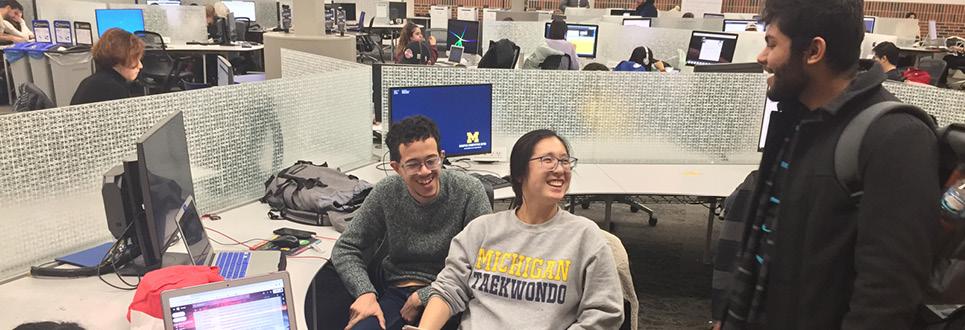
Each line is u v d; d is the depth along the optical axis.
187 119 2.25
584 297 1.59
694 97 3.24
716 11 11.66
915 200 1.02
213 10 7.71
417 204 1.99
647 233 4.09
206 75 7.10
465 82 3.14
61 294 1.72
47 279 1.81
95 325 1.55
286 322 1.47
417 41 6.32
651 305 3.08
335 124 2.98
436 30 7.33
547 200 1.63
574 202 3.47
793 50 1.16
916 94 2.76
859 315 1.08
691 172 3.17
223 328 1.42
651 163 3.33
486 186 2.27
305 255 2.05
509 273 1.65
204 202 2.38
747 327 1.33
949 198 1.09
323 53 4.70
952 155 1.08
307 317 2.05
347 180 2.48
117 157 2.06
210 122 2.35
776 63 1.19
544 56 5.09
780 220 1.22
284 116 2.67
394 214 2.00
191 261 1.76
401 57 6.43
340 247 2.01
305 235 2.19
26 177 1.82
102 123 1.99
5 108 6.25
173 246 2.03
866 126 1.09
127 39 3.12
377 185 2.03
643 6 9.17
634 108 3.24
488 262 1.69
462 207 2.00
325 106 2.89
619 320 1.58
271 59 4.79
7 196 1.78
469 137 3.05
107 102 2.00
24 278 1.82
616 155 3.31
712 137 3.31
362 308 1.87
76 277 1.82
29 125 1.80
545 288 1.61
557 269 1.61
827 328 1.18
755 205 1.34
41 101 3.40
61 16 6.95
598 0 12.33
